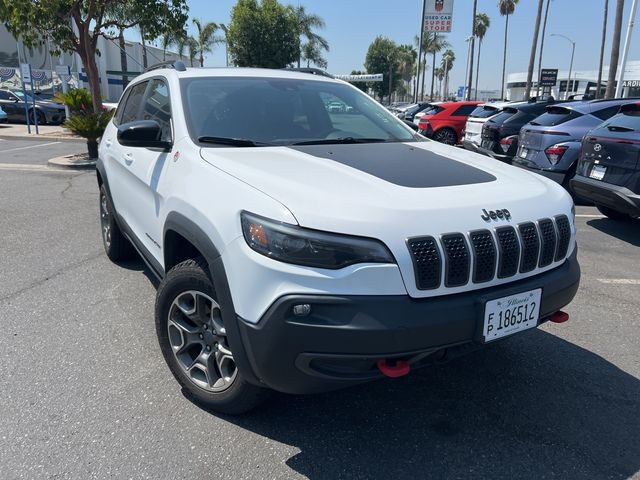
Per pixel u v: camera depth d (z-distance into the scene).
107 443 2.55
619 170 5.99
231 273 2.31
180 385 3.04
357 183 2.46
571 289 2.68
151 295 4.34
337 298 2.10
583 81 50.66
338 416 2.81
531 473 2.42
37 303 4.14
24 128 21.00
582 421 2.80
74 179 9.89
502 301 2.35
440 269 2.21
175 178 2.94
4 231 6.17
